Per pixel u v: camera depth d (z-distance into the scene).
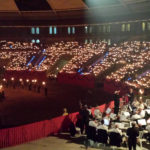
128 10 42.44
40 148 15.02
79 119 17.70
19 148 14.95
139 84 34.25
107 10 44.44
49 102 33.22
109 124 16.41
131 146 13.88
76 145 15.56
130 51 47.22
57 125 17.95
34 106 30.83
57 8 47.09
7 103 32.78
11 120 24.20
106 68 46.56
